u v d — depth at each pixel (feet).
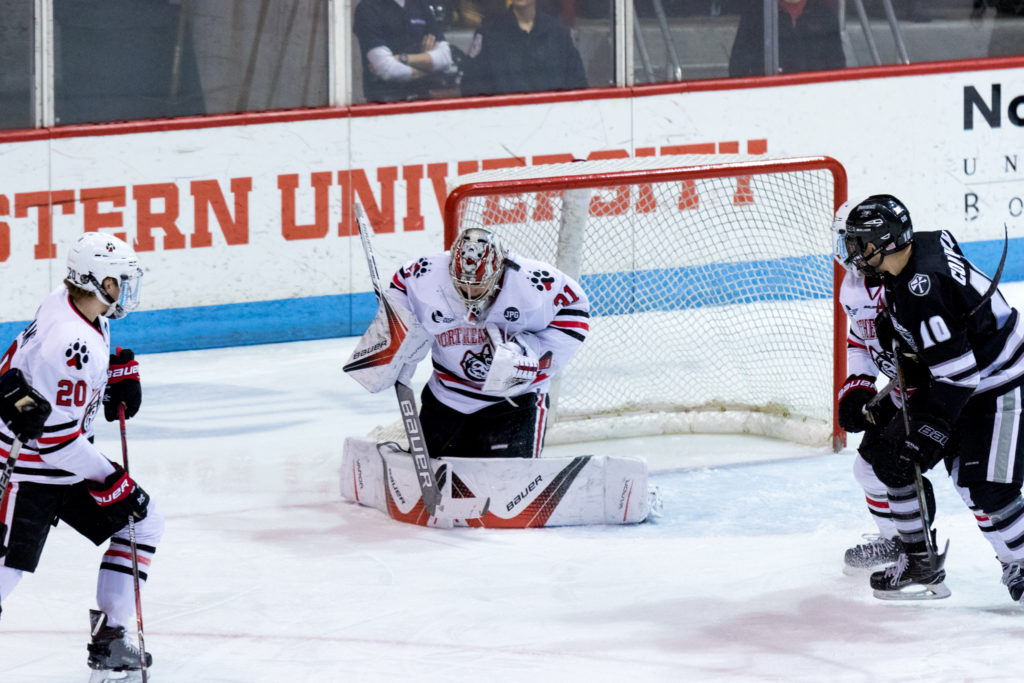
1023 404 42.78
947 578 48.29
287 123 92.63
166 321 92.17
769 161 68.59
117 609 40.60
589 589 48.55
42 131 87.25
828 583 48.39
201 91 91.40
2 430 38.09
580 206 69.67
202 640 44.42
